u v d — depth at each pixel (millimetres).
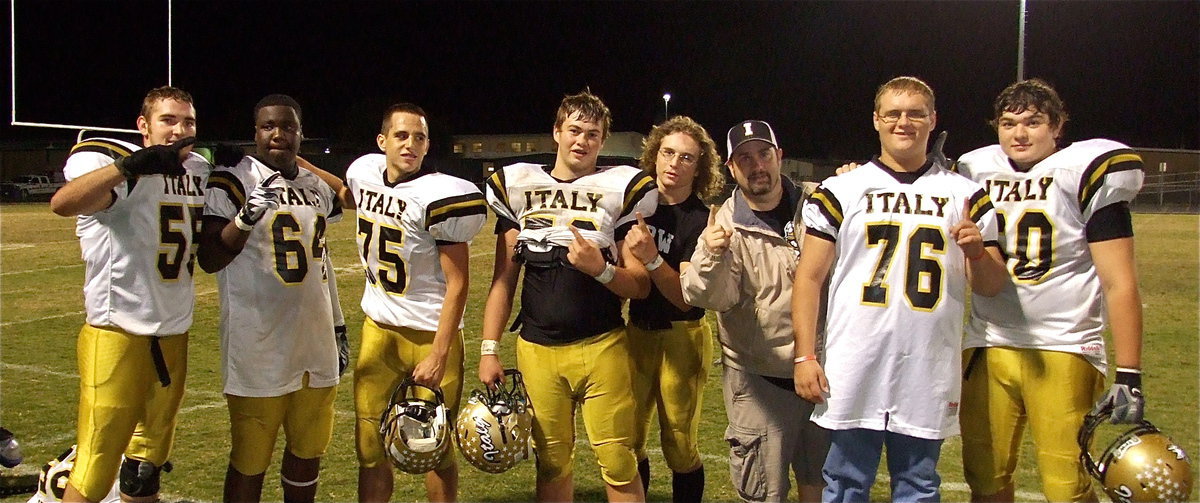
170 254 3227
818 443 3182
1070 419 2896
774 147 3129
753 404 3150
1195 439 4441
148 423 3264
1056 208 2877
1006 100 2977
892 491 2820
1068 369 2891
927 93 2721
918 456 2727
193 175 3371
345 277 10391
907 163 2758
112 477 3160
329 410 3449
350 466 4195
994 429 3035
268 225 3270
